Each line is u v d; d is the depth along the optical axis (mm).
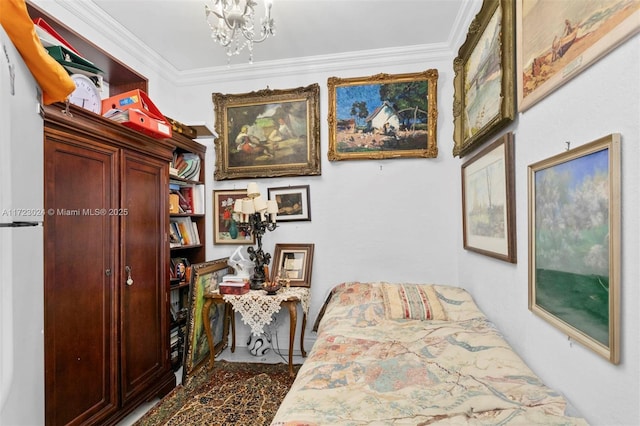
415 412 1038
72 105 1487
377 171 2773
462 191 2354
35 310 1037
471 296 2236
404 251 2734
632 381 839
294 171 2854
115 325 1780
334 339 1696
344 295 2422
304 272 2803
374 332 1777
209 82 3031
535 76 1296
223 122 2979
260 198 2549
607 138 895
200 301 2465
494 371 1286
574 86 1073
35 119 1064
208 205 3057
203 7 2064
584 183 1008
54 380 1436
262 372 2486
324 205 2857
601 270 935
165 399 2109
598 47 930
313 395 1167
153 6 2057
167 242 2266
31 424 1006
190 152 2939
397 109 2709
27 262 979
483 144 1965
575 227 1056
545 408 1025
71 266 1531
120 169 1830
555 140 1187
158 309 2158
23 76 976
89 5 2010
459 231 2590
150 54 2604
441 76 2668
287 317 2918
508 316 1641
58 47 1512
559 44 1126
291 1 2039
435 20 2289
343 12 2170
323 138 2859
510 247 1544
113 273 1778
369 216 2789
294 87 2906
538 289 1302
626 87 847
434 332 1733
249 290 2588
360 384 1238
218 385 2285
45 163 1400
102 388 1688
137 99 1993
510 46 1479
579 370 1062
